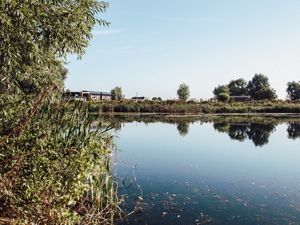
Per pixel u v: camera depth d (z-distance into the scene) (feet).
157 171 21.59
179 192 16.80
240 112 114.42
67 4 20.92
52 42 20.15
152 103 112.78
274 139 40.42
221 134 45.85
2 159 9.89
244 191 17.21
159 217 13.16
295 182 19.20
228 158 27.12
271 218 13.14
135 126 57.26
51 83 22.49
